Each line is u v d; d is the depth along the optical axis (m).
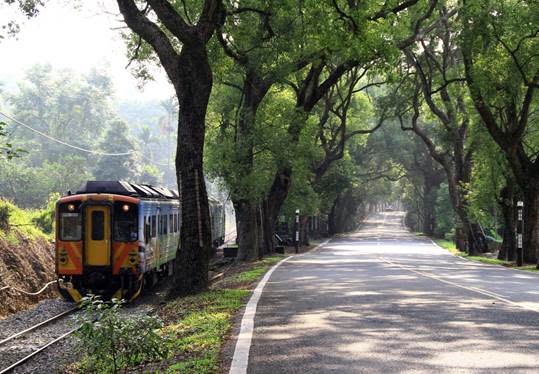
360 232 102.31
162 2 16.73
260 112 33.34
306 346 9.48
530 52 31.55
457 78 41.53
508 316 12.02
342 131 50.94
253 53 26.81
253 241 34.47
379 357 8.67
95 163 100.50
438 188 88.12
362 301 14.42
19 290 23.27
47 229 35.06
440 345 9.38
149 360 10.10
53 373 12.04
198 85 17.23
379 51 21.50
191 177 17.33
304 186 45.88
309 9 21.48
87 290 21.89
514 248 39.53
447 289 17.08
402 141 79.12
